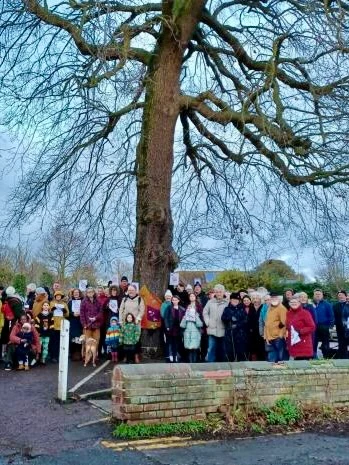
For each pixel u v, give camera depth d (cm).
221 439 768
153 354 1412
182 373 827
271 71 1489
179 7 1504
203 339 1358
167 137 1580
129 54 1420
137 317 1330
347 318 1439
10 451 690
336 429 857
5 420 831
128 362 1334
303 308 1179
